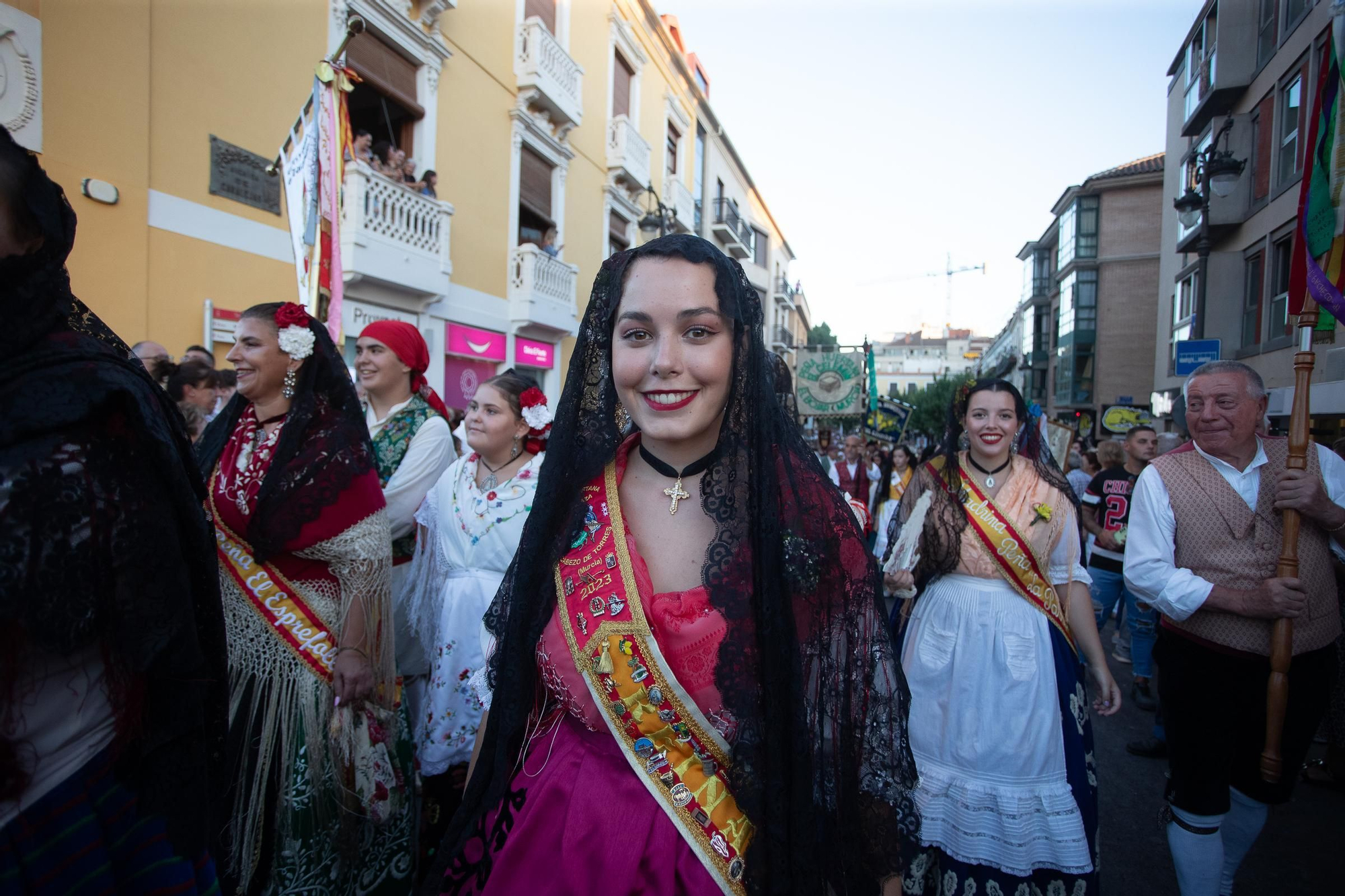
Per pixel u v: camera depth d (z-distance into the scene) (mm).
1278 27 10617
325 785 1875
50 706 979
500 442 2592
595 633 1172
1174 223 16188
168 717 1118
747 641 1123
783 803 1068
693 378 1172
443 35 9336
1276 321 10484
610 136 14461
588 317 1345
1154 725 3986
